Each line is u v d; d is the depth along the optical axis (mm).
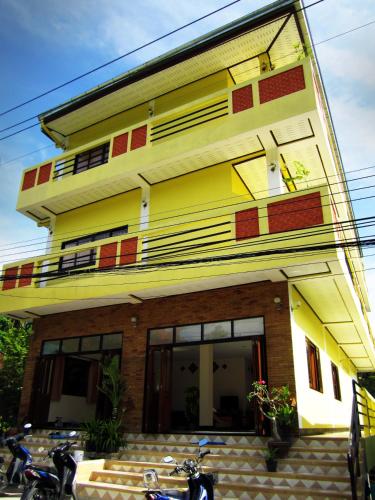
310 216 9344
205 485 5988
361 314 13664
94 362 16453
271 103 10859
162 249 11250
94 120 16344
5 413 15719
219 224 10469
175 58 13555
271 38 12672
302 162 12344
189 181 13008
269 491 7352
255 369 9992
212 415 14469
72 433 7988
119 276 11664
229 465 8664
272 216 9805
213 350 16406
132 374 11805
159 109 14969
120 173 13031
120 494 7859
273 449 8391
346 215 15109
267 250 9570
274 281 10430
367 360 20656
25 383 13875
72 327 13586
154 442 10250
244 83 11539
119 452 9992
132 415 11336
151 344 11852
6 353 16875
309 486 7520
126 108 15719
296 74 10773
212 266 10227
